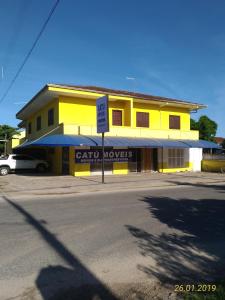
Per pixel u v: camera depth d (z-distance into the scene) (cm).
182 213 1049
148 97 3028
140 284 508
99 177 2398
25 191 1680
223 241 736
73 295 472
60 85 2492
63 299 461
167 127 3170
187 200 1324
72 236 773
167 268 574
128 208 1142
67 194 1579
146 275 543
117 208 1144
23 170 2903
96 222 920
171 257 629
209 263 599
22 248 681
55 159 2909
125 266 582
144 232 810
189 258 624
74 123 2686
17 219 970
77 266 582
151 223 906
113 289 491
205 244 712
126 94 2897
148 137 2766
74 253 650
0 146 5488
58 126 2562
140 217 987
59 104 2639
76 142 2220
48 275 541
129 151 2798
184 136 2989
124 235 782
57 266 581
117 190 1717
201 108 3284
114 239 748
